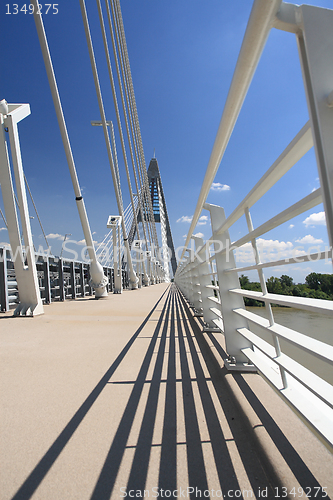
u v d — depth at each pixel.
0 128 4.78
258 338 1.45
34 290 4.88
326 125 0.59
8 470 0.91
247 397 1.27
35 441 1.07
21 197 4.93
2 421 1.23
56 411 1.31
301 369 0.94
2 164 4.85
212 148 1.49
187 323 3.72
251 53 0.81
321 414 0.87
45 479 0.87
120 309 5.59
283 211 0.88
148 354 2.23
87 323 3.90
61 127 6.55
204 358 2.08
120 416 1.25
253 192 1.18
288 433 0.97
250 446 1.00
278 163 0.90
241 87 0.96
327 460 0.83
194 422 1.18
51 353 2.34
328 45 0.62
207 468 0.89
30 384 1.66
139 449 1.00
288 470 0.80
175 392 1.48
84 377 1.76
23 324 3.95
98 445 1.04
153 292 13.54
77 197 7.80
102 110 10.87
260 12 0.65
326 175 0.59
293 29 0.69
